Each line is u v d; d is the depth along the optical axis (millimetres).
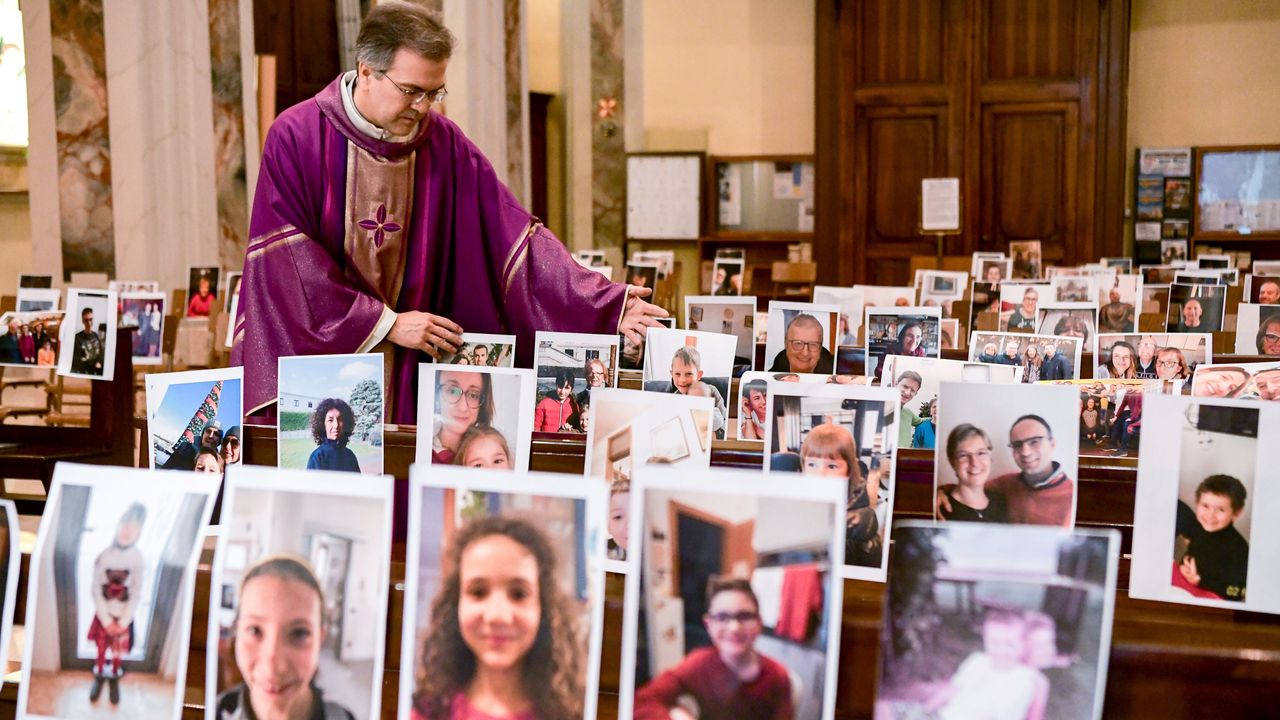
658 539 1457
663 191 15492
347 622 1543
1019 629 1411
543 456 2234
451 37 3287
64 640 1628
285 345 3303
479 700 1492
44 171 9930
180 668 1589
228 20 10477
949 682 1424
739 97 16047
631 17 15406
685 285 15734
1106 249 15102
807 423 1908
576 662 1478
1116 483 2072
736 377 3516
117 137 9961
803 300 12469
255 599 1562
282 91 13852
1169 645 1494
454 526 1510
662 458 1947
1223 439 1673
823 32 15523
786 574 1433
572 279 3488
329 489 1562
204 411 2273
